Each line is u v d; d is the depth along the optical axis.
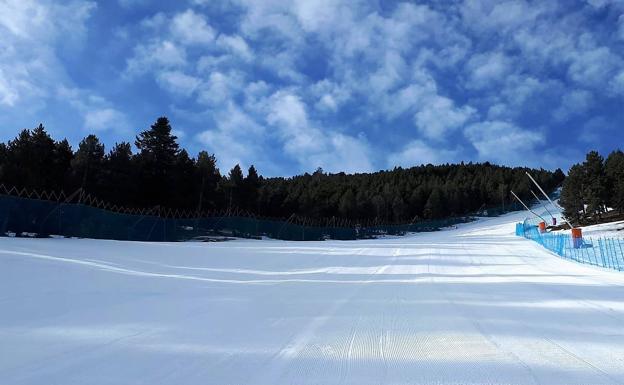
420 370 3.90
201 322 6.00
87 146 42.47
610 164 53.50
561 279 12.79
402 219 82.56
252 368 3.96
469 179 112.94
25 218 22.58
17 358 4.24
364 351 4.54
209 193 51.72
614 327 5.77
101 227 26.41
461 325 5.87
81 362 4.13
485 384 3.54
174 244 25.19
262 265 16.69
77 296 7.96
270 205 64.44
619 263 19.70
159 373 3.82
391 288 10.28
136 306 7.19
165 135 47.84
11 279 9.44
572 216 50.44
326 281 11.90
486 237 45.88
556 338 5.12
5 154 38.50
